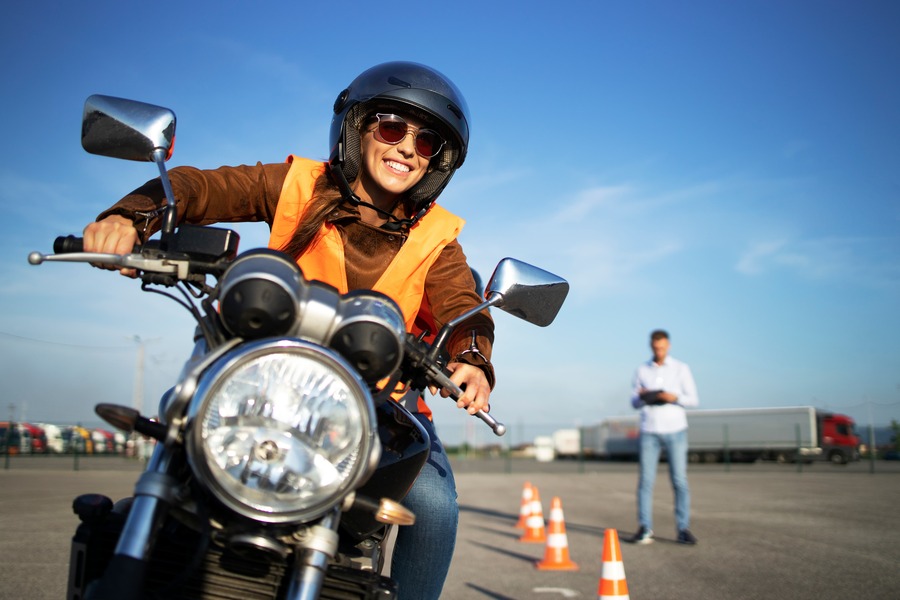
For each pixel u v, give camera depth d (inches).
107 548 81.9
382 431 93.9
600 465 1542.8
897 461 1533.0
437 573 113.6
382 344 78.7
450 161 124.9
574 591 255.9
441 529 111.3
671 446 368.8
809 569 292.4
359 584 82.7
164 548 80.7
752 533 400.5
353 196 117.1
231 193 112.5
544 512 518.0
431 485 111.2
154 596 76.3
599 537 396.8
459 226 122.1
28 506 460.8
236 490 71.0
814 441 1499.8
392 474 93.7
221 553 80.2
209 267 84.5
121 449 1121.4
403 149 120.2
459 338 111.2
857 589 255.1
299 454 71.2
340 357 73.5
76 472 904.3
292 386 71.8
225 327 78.4
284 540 75.5
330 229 117.1
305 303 78.0
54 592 224.7
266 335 77.3
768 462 1552.7
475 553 339.9
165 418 75.7
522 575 285.7
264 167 117.0
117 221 88.6
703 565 302.5
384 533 98.9
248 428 71.1
